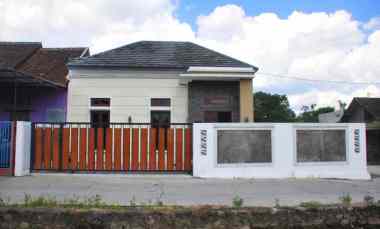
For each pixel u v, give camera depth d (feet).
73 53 63.98
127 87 53.52
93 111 53.36
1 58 57.77
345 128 40.45
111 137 37.83
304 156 39.22
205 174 37.11
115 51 56.95
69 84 53.16
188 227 20.71
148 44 60.34
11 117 53.11
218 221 21.02
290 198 27.07
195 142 37.63
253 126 38.40
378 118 95.71
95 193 27.73
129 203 24.06
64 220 20.31
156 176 36.86
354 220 22.24
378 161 69.10
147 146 38.01
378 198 27.68
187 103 53.78
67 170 37.42
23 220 20.34
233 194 28.50
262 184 33.73
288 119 208.44
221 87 54.34
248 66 54.70
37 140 37.55
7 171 35.58
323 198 27.22
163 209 21.07
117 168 37.68
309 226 21.77
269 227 21.34
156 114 53.88
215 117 54.08
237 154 37.96
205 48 60.54
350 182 36.60
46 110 53.16
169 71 53.98
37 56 61.98
